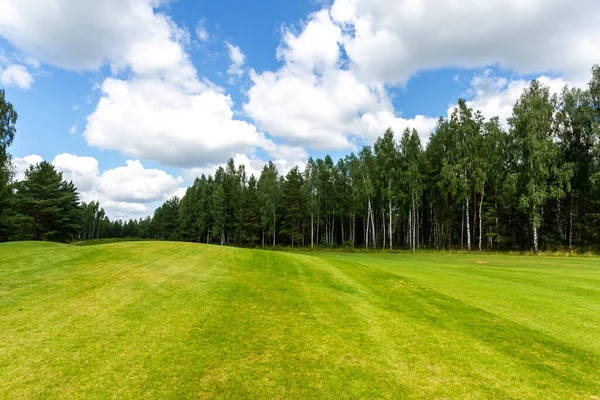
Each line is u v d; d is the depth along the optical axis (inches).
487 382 216.2
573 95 1654.8
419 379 219.3
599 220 1638.8
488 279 605.0
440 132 2103.8
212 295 427.8
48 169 2113.7
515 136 1696.6
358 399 193.6
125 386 201.9
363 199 2322.8
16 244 815.7
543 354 262.1
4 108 1390.3
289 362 242.8
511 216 1973.4
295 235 2763.3
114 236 6579.7
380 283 543.8
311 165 2679.6
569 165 1550.2
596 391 206.1
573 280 597.3
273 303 406.0
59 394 191.2
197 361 239.1
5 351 243.9
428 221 2652.6
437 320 346.9
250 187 3294.8
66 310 339.0
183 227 3885.3
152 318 326.3
